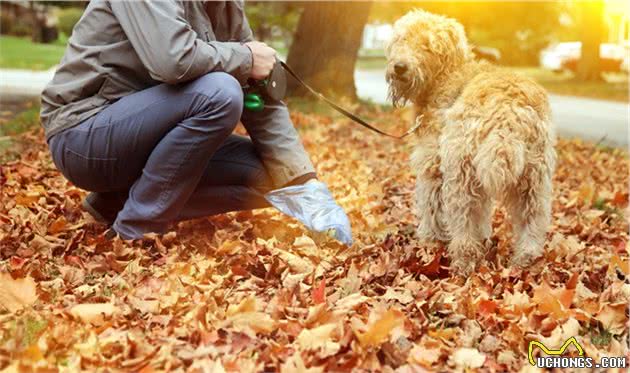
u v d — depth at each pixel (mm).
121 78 4477
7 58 24422
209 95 4305
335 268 4398
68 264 4324
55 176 6559
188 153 4418
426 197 4746
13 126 9656
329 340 3318
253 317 3502
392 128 11195
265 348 3258
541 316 3678
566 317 3746
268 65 4562
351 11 13617
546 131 4230
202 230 5105
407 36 4680
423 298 3924
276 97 4672
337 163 8008
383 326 3293
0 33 34938
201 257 4480
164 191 4520
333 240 4758
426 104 4805
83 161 4566
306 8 13688
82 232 4789
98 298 3779
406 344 3342
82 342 3316
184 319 3559
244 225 5195
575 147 10609
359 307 3740
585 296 4074
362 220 5477
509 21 35625
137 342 3215
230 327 3467
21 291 3721
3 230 4836
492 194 4188
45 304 3750
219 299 3818
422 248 4715
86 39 4469
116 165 4578
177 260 4449
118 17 4309
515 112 4121
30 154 7590
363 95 19219
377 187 6605
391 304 3779
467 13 18812
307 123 11062
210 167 4824
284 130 4820
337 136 10312
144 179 4531
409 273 4340
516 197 4383
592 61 29312
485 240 4617
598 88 25516
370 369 3156
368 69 34656
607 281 4367
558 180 7953
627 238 5512
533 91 4227
